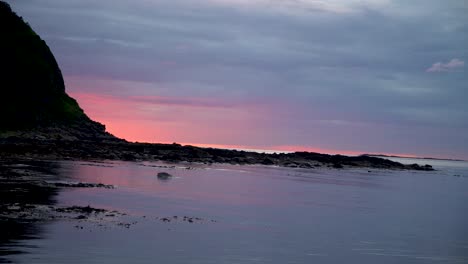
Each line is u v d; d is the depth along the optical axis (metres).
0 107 109.81
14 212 31.06
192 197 48.16
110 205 37.97
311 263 25.70
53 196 39.34
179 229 31.50
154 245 26.56
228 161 114.75
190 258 24.73
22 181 46.78
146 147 108.88
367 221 41.53
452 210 55.44
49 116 120.56
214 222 35.12
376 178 107.00
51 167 64.25
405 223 41.97
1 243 24.28
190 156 110.19
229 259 25.17
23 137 103.62
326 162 143.62
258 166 114.38
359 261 26.86
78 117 129.88
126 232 28.97
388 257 28.30
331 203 53.03
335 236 33.47
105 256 23.66
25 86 118.31
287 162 127.50
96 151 94.50
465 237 36.59
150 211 37.09
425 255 29.45
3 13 129.88
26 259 22.11
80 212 33.19
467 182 122.12
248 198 51.59
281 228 35.16
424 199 67.44
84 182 51.31
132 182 56.41
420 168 173.00
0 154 75.38
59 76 139.50
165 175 64.69
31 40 132.50
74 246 24.80
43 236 26.14
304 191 64.25
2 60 116.69
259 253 26.92
